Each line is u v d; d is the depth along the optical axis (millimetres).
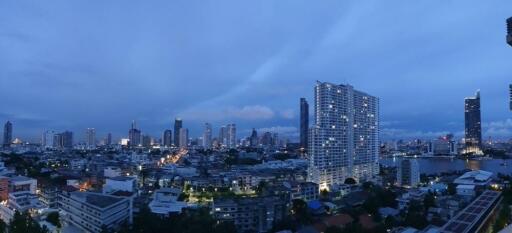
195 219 184375
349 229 173500
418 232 174625
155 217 196375
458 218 186500
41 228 174250
